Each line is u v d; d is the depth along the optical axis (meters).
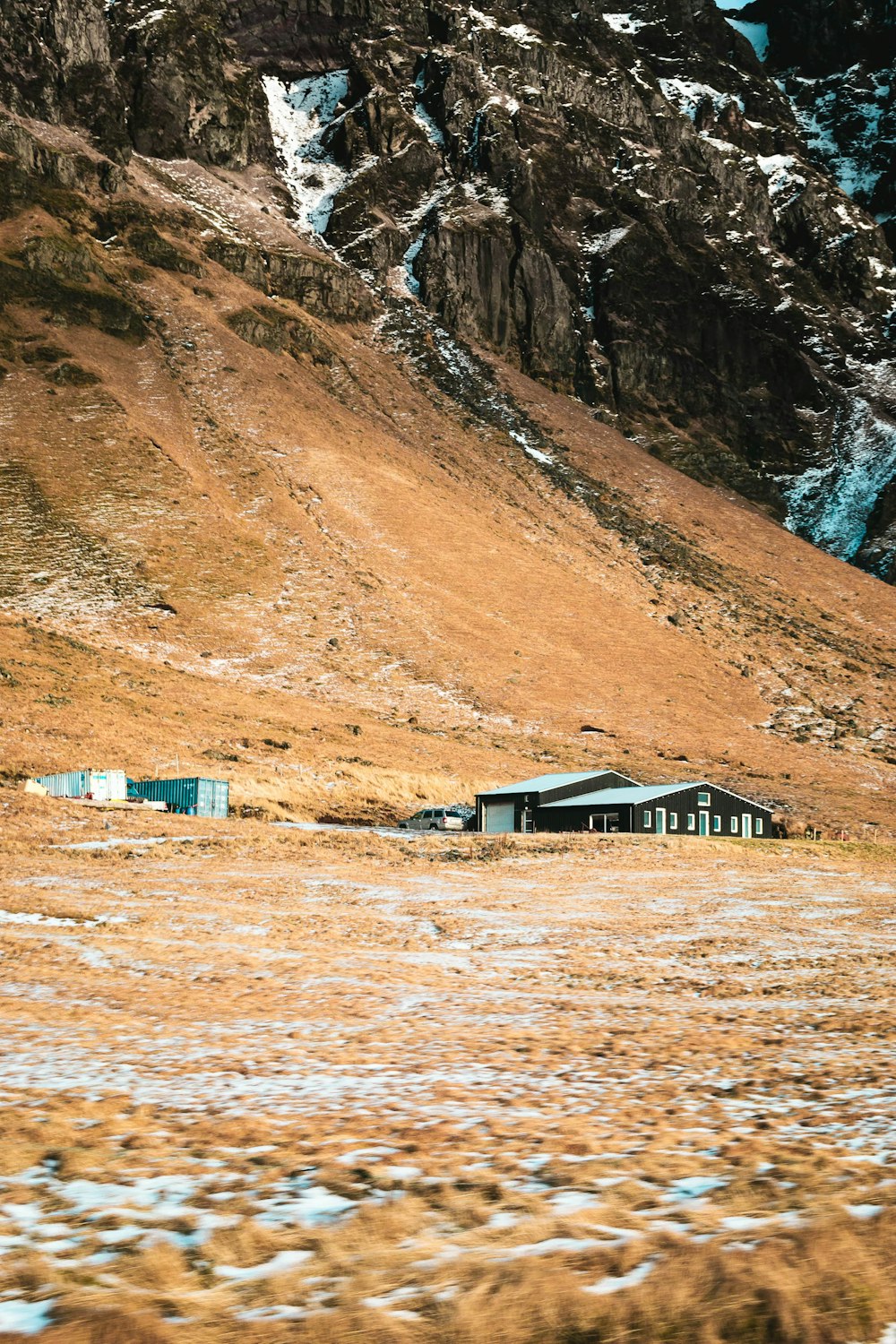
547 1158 5.68
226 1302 3.77
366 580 122.62
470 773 82.50
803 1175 5.24
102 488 123.69
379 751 83.06
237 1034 10.03
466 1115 6.75
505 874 39.12
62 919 20.81
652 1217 4.62
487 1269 4.02
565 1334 3.53
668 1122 6.55
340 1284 3.93
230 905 25.14
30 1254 4.25
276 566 120.06
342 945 18.70
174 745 69.81
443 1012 11.62
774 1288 3.78
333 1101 7.16
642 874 40.62
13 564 106.75
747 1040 9.77
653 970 15.91
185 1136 6.20
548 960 17.33
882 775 104.50
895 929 22.95
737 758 102.94
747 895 32.75
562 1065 8.55
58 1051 9.12
